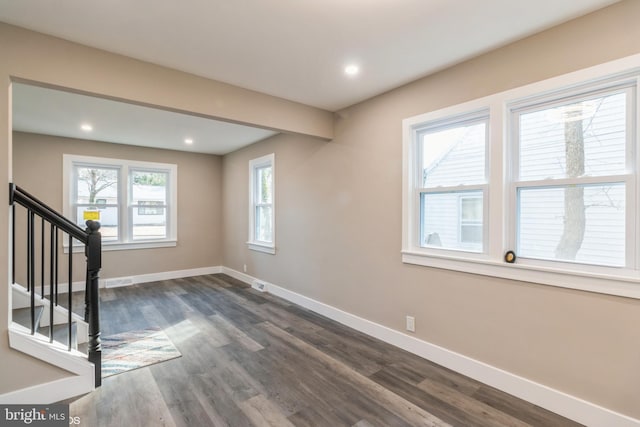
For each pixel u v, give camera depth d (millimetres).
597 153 1853
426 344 2631
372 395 2133
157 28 1919
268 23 1869
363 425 1846
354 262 3303
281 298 4449
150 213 5508
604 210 1831
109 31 1951
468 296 2357
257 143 5023
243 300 4352
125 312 3846
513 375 2117
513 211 2172
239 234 5625
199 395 2141
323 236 3713
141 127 4094
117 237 5176
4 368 1899
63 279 4633
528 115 2121
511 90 2104
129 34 1986
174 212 5672
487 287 2252
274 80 2670
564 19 1843
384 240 2975
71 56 2057
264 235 5094
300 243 4098
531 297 2039
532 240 2107
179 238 5742
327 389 2207
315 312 3830
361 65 2410
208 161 6059
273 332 3213
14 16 1788
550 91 1954
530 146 2111
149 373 2418
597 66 1763
